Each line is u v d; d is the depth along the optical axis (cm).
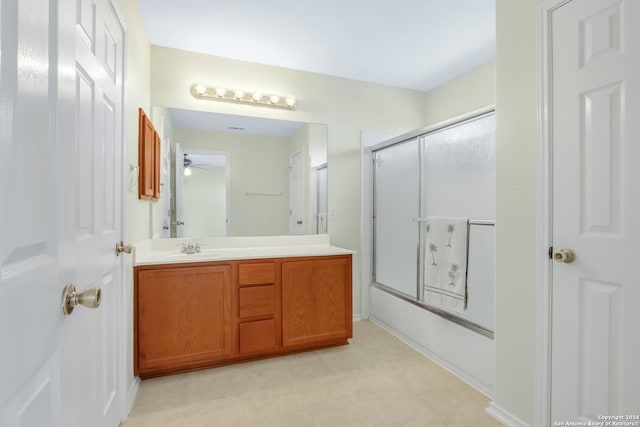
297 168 289
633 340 109
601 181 118
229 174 268
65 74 76
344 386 193
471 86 289
